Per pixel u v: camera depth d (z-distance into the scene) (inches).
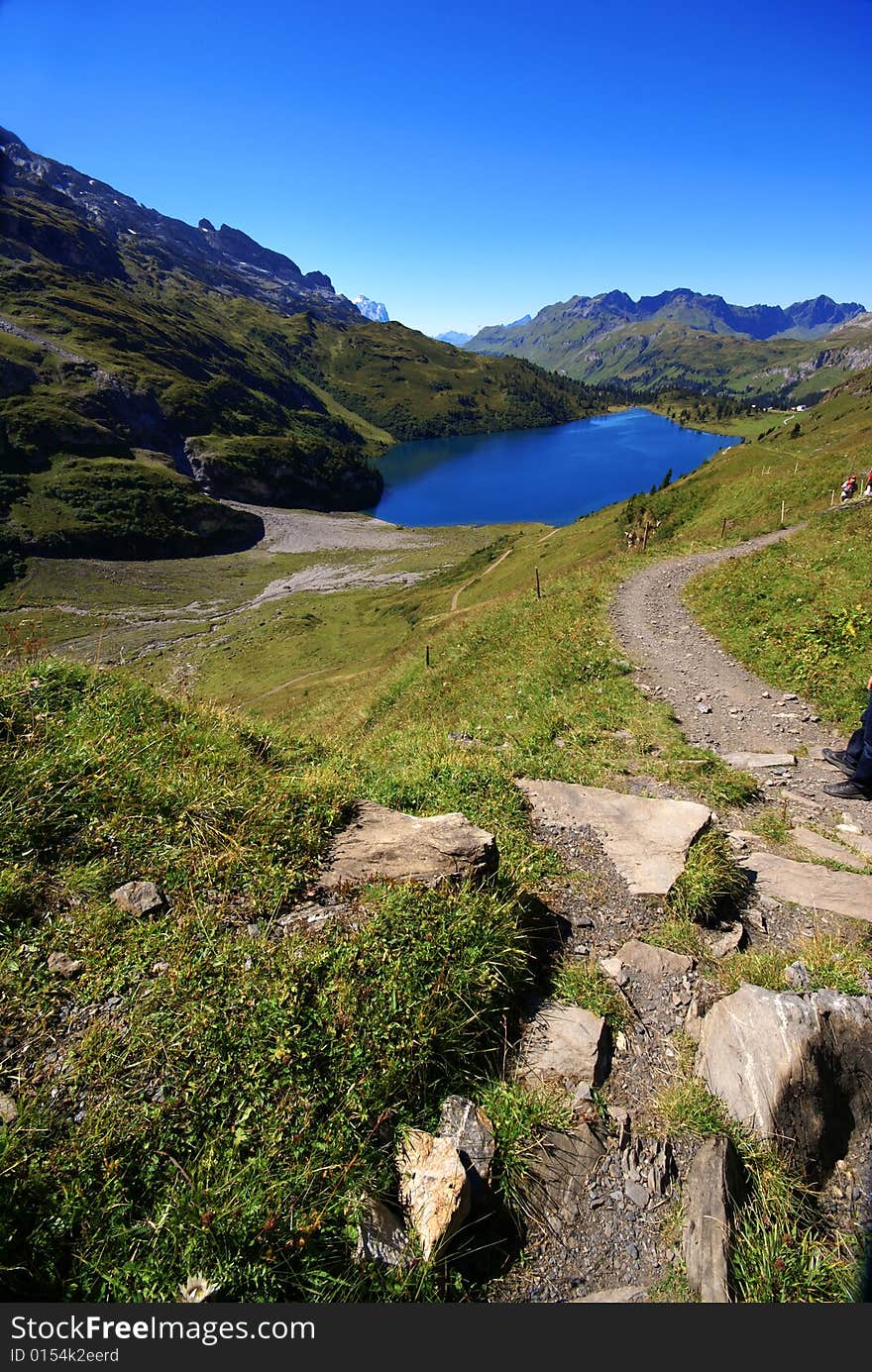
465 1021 163.6
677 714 498.3
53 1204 116.8
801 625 614.2
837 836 312.7
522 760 407.5
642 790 364.2
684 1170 147.1
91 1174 122.3
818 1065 158.4
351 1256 119.7
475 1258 129.0
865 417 4360.2
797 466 1822.1
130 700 297.7
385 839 227.8
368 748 518.9
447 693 792.9
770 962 209.3
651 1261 129.6
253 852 211.0
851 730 445.1
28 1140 125.5
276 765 295.3
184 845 211.9
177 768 251.3
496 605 1268.5
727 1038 170.4
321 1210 121.6
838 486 1396.4
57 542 6820.9
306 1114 135.2
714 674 590.9
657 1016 191.6
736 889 251.1
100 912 182.4
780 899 251.3
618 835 276.2
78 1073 139.9
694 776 376.8
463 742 459.5
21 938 172.9
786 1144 148.8
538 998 192.4
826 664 537.6
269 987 158.7
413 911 187.6
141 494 7741.1
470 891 205.6
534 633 864.9
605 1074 171.2
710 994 198.8
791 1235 133.3
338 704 1192.2
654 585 976.9
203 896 194.2
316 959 167.6
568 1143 149.2
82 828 209.9
